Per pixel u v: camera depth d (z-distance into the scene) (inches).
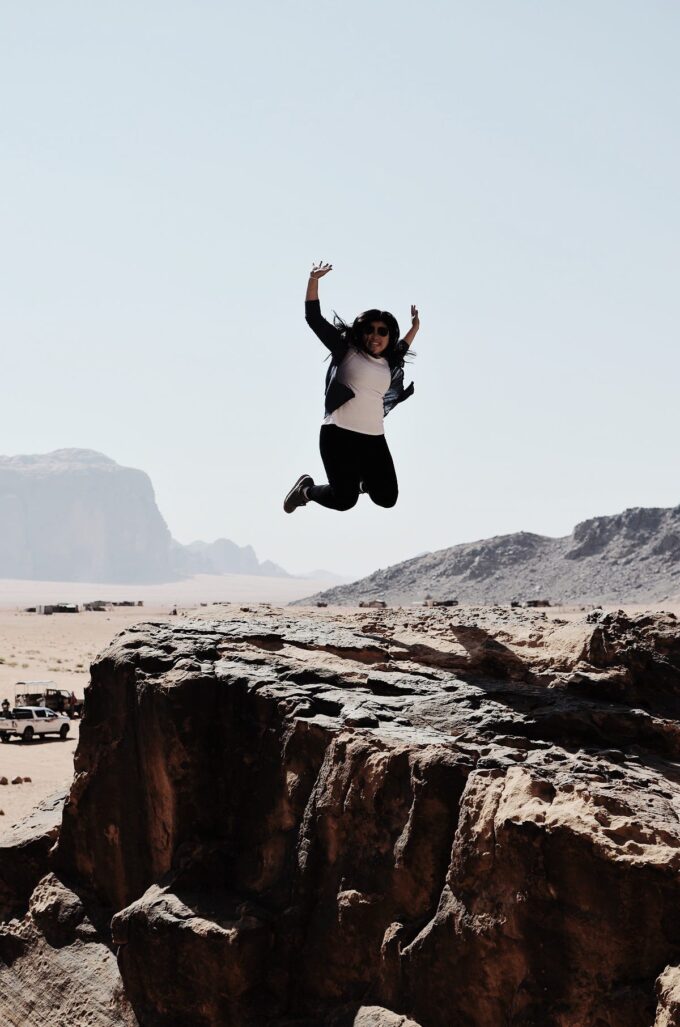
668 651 332.2
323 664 358.0
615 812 230.1
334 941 275.9
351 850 278.4
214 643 388.2
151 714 344.8
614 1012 205.6
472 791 244.5
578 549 7480.3
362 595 7298.2
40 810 448.8
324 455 332.2
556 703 313.3
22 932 376.8
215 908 306.0
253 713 333.1
